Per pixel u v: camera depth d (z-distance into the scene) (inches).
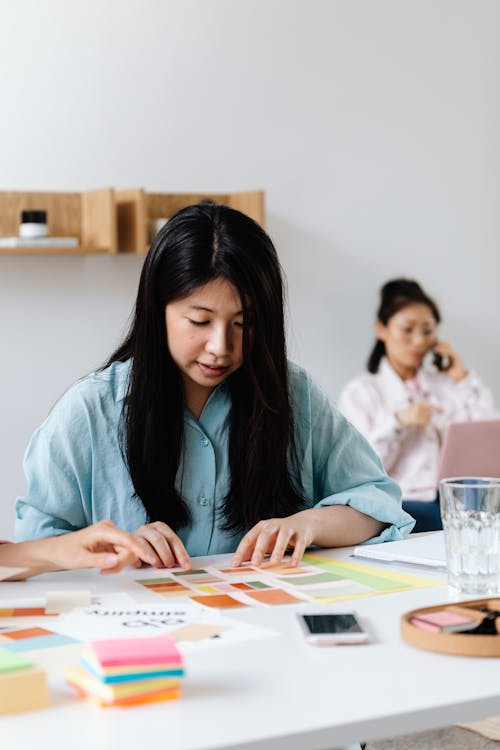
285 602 44.5
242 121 139.0
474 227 156.5
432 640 37.0
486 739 80.6
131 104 132.0
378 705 31.9
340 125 145.5
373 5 146.4
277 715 31.0
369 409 138.3
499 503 45.4
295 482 64.2
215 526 61.6
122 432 59.8
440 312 154.5
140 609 43.4
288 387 60.1
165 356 58.1
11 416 126.5
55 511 60.1
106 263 131.0
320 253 145.0
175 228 56.0
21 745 28.8
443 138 152.9
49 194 126.6
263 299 56.1
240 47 138.3
